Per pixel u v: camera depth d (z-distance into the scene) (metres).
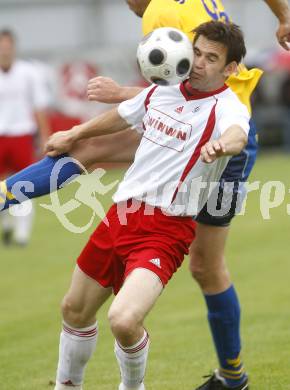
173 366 16.64
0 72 32.28
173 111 12.56
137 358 12.18
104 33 59.25
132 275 11.91
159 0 14.21
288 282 23.42
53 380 16.03
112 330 11.71
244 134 11.77
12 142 32.59
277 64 52.00
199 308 21.25
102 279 12.68
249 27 59.91
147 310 11.73
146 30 14.22
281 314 20.16
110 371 16.48
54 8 57.81
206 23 12.46
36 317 20.91
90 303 12.78
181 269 25.88
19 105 32.53
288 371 15.91
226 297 14.43
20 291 23.64
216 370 15.12
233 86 14.19
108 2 59.22
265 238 29.95
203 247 14.16
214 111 12.33
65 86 48.06
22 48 56.94
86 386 15.61
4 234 30.88
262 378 15.62
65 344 13.02
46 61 55.06
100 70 49.75
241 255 27.27
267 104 54.72
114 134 13.92
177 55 12.18
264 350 17.31
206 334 18.83
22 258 28.39
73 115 47.38
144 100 12.97
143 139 12.78
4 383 15.94
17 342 18.88
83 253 12.77
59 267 26.66
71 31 58.47
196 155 12.33
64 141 13.83
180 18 13.91
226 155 11.42
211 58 12.25
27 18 57.22
